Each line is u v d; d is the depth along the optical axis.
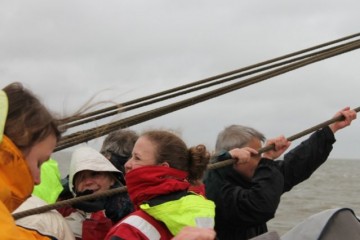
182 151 3.25
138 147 3.22
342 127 5.07
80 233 4.15
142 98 4.47
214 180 4.39
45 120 2.25
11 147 2.15
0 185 2.10
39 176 2.30
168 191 3.08
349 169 89.50
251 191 4.24
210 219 3.04
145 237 3.04
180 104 4.30
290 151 5.07
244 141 4.58
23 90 2.27
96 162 4.19
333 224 3.20
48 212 3.67
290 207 20.38
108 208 4.18
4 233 1.94
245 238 4.49
